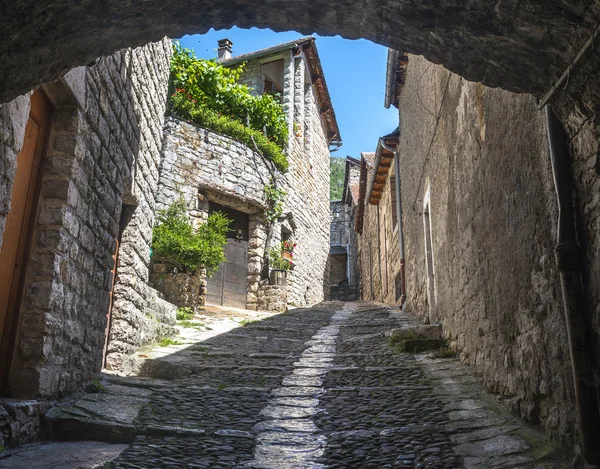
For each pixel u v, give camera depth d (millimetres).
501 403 4383
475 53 2811
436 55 2998
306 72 19750
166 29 2855
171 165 12242
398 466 3309
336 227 35562
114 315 6359
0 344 3742
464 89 5801
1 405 3324
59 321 4156
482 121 4996
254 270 14102
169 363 6145
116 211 5621
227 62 18156
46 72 2666
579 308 2770
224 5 2793
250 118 15648
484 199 5000
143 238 7160
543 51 2514
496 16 2463
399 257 13367
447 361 6316
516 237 3994
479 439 3680
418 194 10125
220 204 13719
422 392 5059
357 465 3367
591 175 2688
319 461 3467
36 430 3674
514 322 4102
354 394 5160
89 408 4148
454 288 6656
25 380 3816
